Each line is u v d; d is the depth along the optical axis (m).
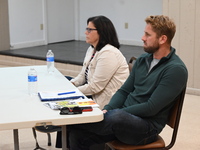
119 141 2.19
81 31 8.48
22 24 7.45
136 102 2.23
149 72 2.17
